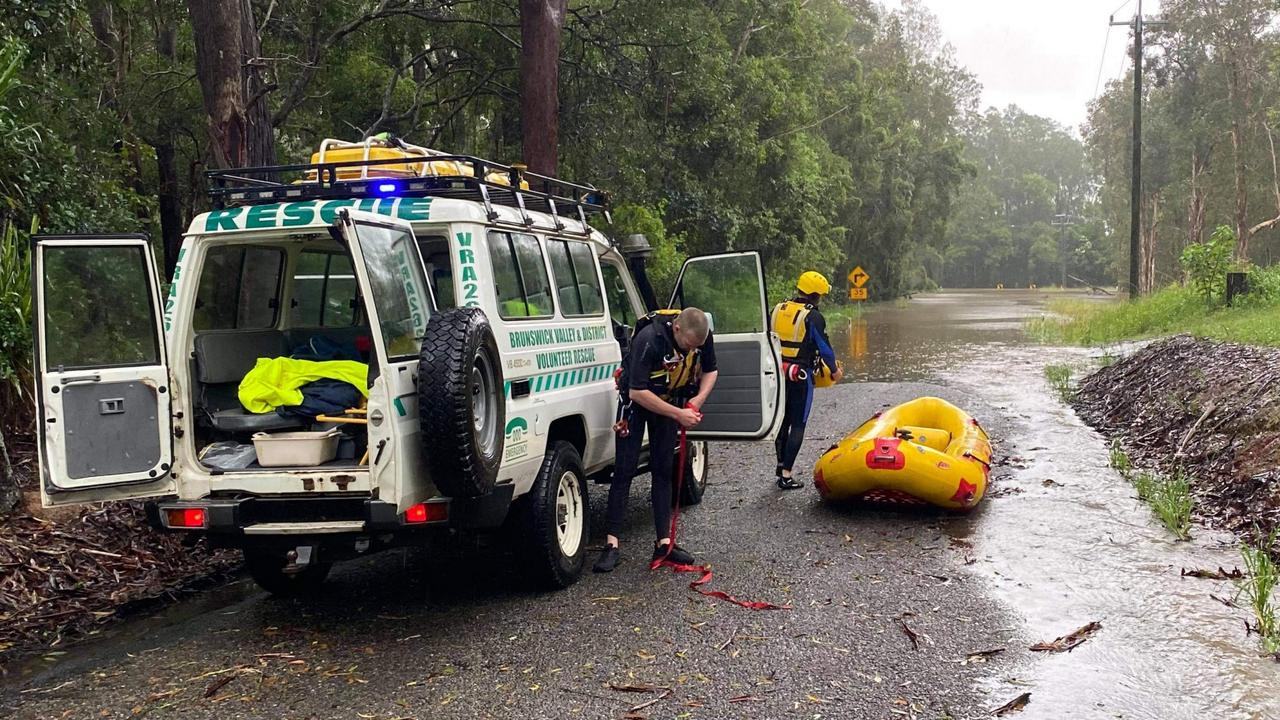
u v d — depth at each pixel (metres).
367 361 5.88
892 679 4.45
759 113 24.81
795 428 8.60
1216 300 20.52
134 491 4.75
